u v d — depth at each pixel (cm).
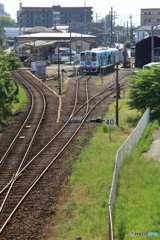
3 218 2227
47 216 2273
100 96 6788
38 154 3512
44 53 13750
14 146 3831
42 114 5350
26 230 2078
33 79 9394
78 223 2145
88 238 1947
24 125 4731
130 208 2259
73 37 17225
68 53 14975
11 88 6519
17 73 10606
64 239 1988
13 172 3089
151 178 2733
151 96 4875
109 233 1866
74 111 5550
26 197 2544
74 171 3064
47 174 3017
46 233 2064
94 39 17650
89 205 2414
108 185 2680
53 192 2633
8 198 2531
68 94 7094
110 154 3431
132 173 2881
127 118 5094
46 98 6688
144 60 10044
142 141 3834
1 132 4412
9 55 6297
